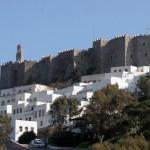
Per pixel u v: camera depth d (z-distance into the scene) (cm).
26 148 18550
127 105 18225
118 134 18388
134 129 17900
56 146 19862
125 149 14325
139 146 14575
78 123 19962
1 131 19862
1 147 18150
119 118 18788
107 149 14512
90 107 19300
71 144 19962
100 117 19050
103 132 19025
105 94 19525
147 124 17500
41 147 19088
